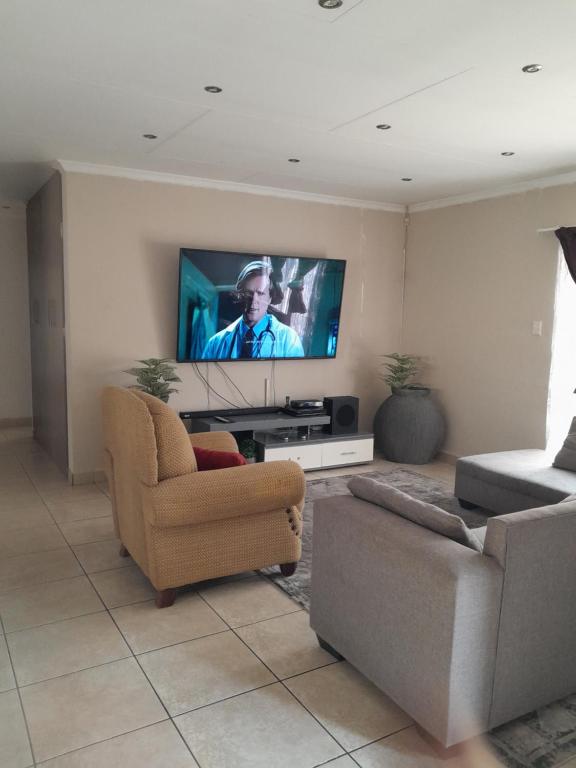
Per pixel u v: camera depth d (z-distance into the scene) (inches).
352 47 95.7
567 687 82.7
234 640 99.3
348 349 229.0
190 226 192.4
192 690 85.7
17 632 100.9
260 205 203.6
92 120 133.6
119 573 123.9
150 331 190.4
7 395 269.1
